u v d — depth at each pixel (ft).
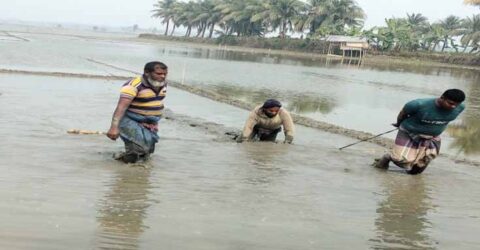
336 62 191.52
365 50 253.65
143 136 22.50
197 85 70.03
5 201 15.92
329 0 294.87
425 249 14.97
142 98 22.49
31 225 14.17
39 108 36.37
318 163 25.72
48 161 21.54
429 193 21.63
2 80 51.88
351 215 17.62
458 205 20.15
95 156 23.18
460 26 270.26
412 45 266.36
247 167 23.45
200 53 195.42
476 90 95.50
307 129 38.19
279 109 30.35
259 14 327.06
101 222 14.92
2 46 120.88
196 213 16.44
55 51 122.42
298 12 314.35
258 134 31.40
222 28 391.04
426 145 24.81
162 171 21.52
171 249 13.43
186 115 40.60
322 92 72.64
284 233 15.26
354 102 63.00
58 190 17.58
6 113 32.86
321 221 16.66
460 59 226.79
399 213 18.34
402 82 104.99
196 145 27.86
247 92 66.03
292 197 19.17
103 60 107.04
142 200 17.33
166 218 15.75
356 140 34.76
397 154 24.84
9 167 19.99
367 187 21.71
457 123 50.24
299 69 129.29
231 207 17.34
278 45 309.22
